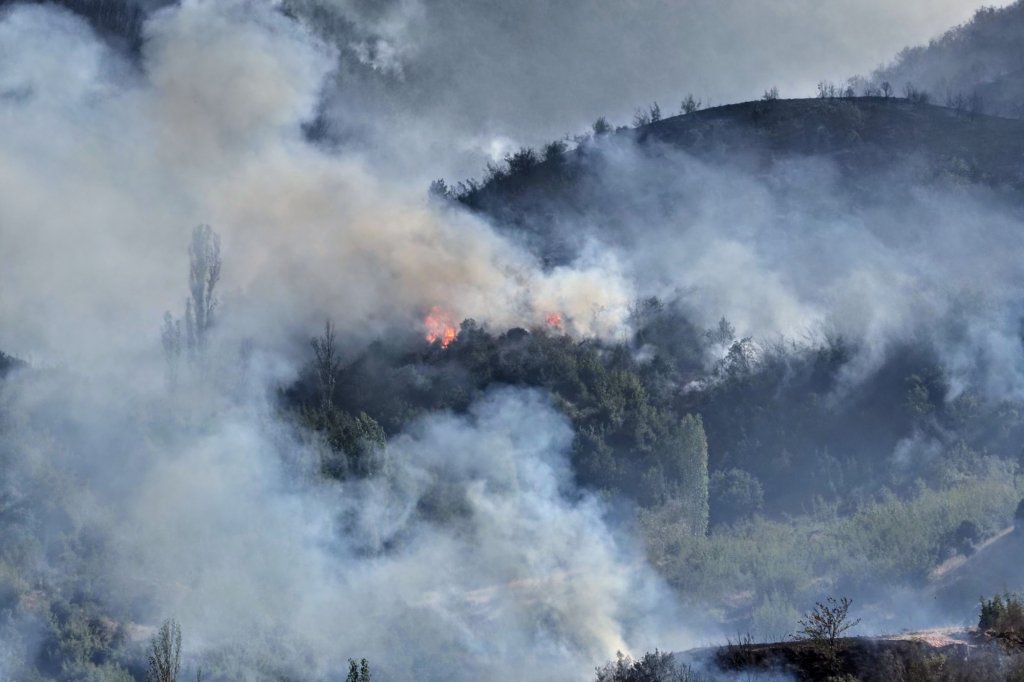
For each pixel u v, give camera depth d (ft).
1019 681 190.70
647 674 212.23
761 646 221.05
